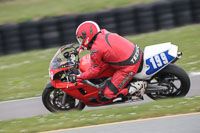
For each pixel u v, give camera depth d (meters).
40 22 48.50
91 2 62.56
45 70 36.16
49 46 48.78
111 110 19.53
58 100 21.78
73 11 58.75
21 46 48.50
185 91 20.55
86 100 21.16
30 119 19.88
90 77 20.20
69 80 20.73
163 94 21.33
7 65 41.62
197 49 34.91
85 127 17.28
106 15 49.19
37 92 28.14
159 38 41.34
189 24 50.34
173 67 20.50
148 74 20.44
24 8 65.62
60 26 48.69
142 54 20.70
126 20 49.41
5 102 26.67
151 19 49.69
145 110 18.66
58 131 17.08
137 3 58.09
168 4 49.81
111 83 20.41
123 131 16.14
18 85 31.55
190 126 15.83
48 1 69.31
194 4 50.06
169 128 15.88
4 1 73.50
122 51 19.81
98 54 19.70
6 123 19.67
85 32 20.02
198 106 18.06
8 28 48.00
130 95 20.75
